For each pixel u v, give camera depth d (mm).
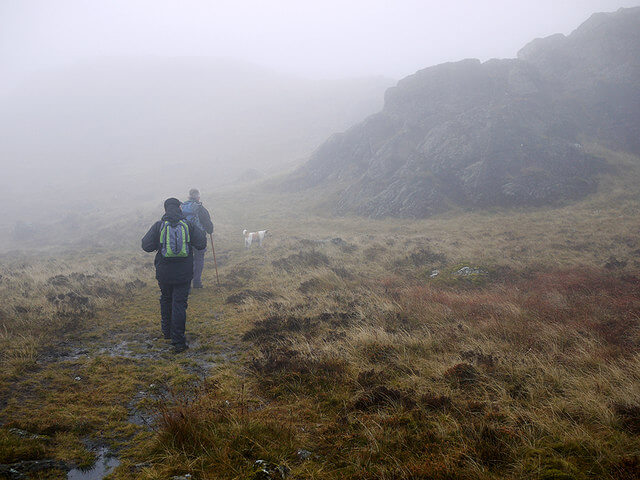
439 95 28484
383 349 4414
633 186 19641
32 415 2881
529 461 2203
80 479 2178
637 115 25953
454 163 22922
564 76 30750
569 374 3592
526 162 21766
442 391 3348
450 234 15586
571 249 11789
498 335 4887
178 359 4375
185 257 4723
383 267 10352
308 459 2359
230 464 2197
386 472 2141
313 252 11469
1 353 4160
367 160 28594
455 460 2225
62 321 5562
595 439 2430
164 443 2457
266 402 3281
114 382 3646
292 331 5309
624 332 4734
